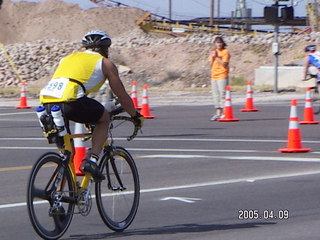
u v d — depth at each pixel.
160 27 112.88
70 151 9.48
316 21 82.56
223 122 25.81
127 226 10.20
